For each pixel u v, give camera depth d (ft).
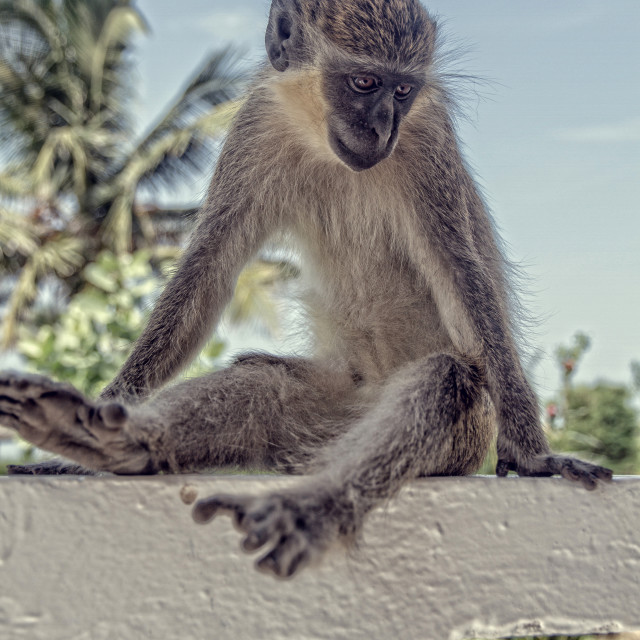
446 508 3.67
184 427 3.77
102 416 3.50
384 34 4.02
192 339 4.12
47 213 16.21
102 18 16.57
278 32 4.21
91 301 5.38
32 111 16.58
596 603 3.71
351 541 3.53
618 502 3.74
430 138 4.14
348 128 4.07
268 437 3.96
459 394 3.84
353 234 4.21
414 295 4.21
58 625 3.54
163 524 3.57
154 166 15.94
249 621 3.59
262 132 4.23
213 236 4.17
